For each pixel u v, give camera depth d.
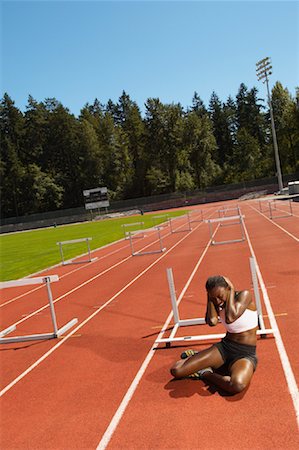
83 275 15.95
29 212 89.50
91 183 92.62
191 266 14.21
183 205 85.81
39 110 96.62
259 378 5.08
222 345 5.18
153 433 4.23
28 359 7.17
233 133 113.12
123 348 6.98
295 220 24.31
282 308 7.88
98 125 101.06
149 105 93.06
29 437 4.55
